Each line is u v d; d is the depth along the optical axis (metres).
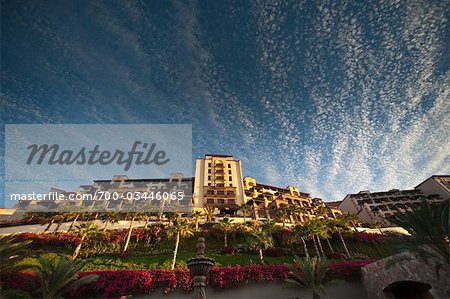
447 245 16.17
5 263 18.78
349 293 26.81
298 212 70.06
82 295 24.14
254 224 50.41
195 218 53.62
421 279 19.55
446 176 83.44
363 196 90.19
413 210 17.73
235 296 26.98
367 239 46.66
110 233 42.78
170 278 27.20
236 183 82.00
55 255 35.44
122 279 26.20
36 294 20.77
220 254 40.47
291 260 39.19
